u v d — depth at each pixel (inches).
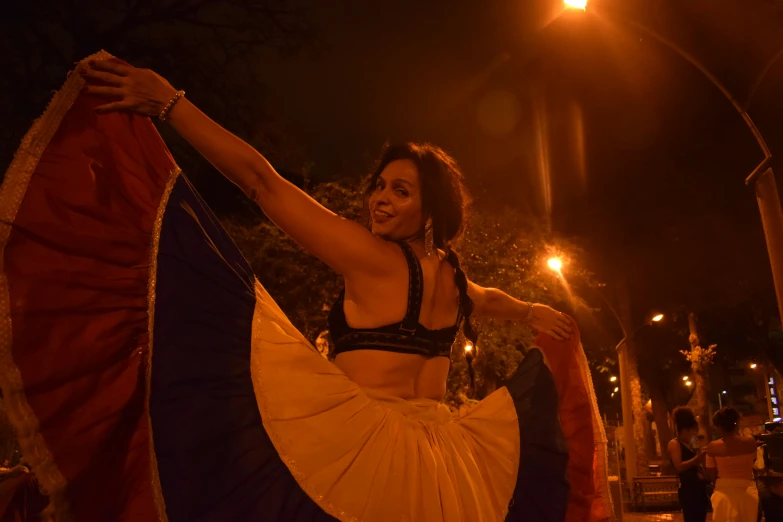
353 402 84.8
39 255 77.2
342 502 80.0
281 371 82.7
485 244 645.3
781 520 341.7
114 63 87.0
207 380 78.8
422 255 100.7
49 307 76.4
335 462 81.2
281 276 557.9
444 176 104.0
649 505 747.4
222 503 75.7
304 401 82.2
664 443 1486.2
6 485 181.3
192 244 83.7
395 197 100.0
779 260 277.7
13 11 538.9
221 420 78.0
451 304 102.3
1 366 72.7
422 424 89.7
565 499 102.3
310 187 622.5
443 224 103.9
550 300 770.8
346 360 92.0
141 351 81.3
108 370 78.7
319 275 554.9
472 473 90.7
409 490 83.7
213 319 81.7
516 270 657.6
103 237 80.6
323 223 90.7
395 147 103.7
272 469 78.6
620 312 1216.8
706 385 1150.3
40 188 79.0
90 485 74.7
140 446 78.7
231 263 87.1
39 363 74.8
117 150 84.6
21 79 544.4
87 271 79.2
